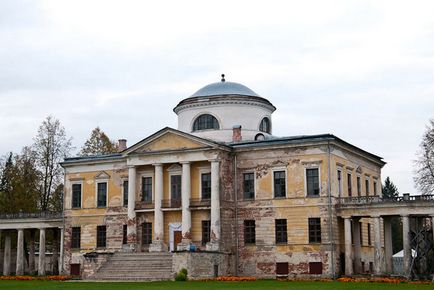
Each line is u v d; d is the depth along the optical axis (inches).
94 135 3651.6
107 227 2780.5
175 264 2188.7
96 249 2790.4
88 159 2861.7
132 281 2119.8
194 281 2058.3
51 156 3425.2
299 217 2395.4
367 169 2819.9
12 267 3491.6
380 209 2281.0
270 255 2427.4
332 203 2351.1
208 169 2546.8
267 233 2452.0
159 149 2608.3
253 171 2518.5
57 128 3464.6
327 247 2317.9
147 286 1755.7
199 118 2923.2
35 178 3412.9
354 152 2623.0
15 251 3523.6
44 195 3388.3
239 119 2866.6
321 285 1759.4
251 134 2864.2
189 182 2527.1
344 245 2401.6
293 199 2417.6
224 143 2578.7
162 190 2591.0
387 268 2416.3
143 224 2667.3
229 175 2541.8
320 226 2349.9
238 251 2493.8
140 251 2623.0
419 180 2972.4
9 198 3454.7
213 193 2447.1
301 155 2429.9
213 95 2883.9
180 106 2965.1
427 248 2320.4
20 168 3503.9
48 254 3951.8
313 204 2373.3
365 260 2635.3
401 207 2236.7
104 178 2827.3
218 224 2423.7
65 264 2856.8
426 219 2586.1
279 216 2437.3
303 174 2413.9
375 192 2913.4
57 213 2970.0
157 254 2369.6
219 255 2364.7
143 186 2694.4
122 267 2345.0
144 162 2628.0
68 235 2876.5
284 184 2453.2
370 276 2199.8
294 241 2391.7
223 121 2856.8
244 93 2933.1
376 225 2285.9
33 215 3002.0
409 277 2137.1
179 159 2549.2
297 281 2053.4
